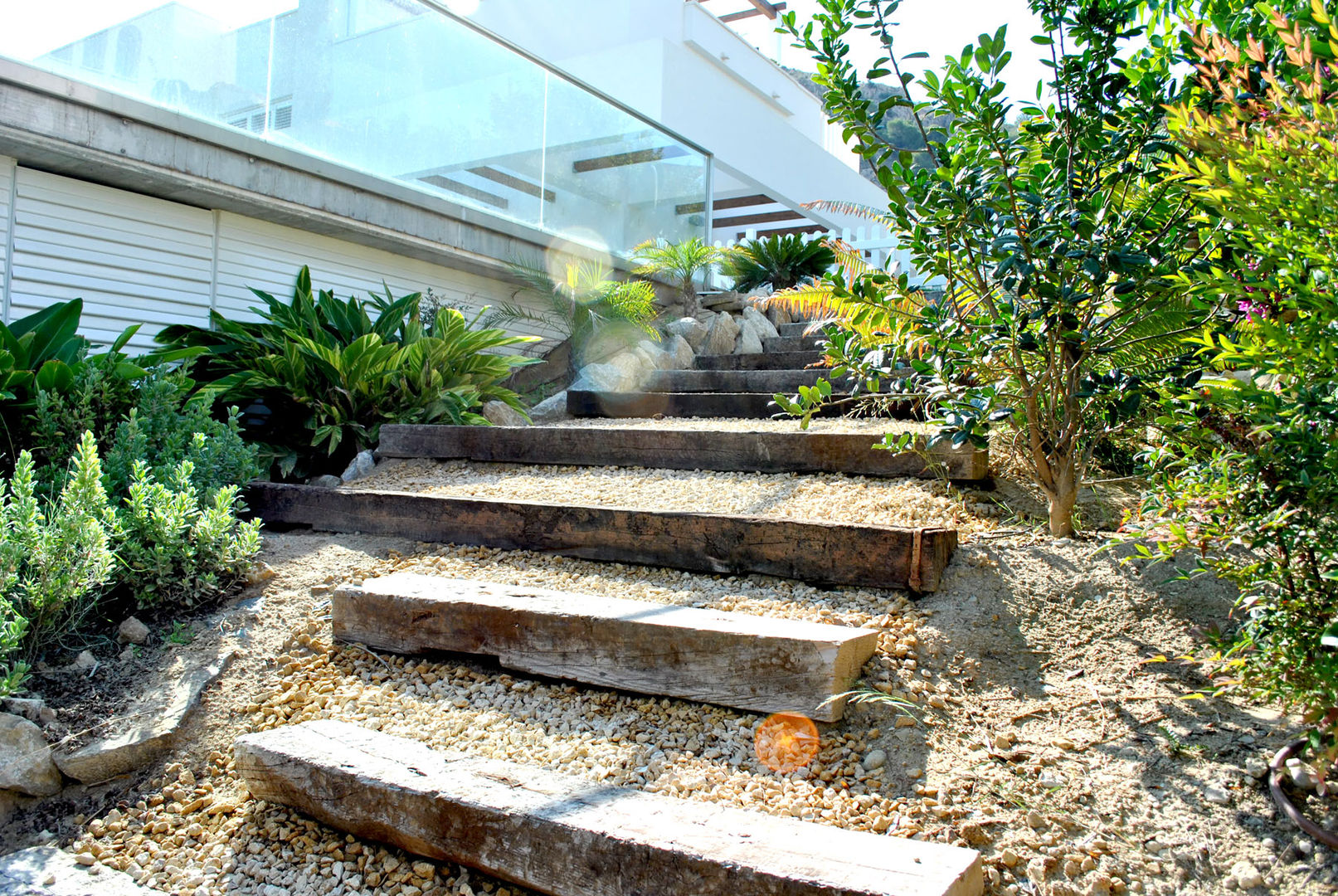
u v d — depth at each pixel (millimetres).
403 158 6488
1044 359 2652
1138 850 1609
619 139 8734
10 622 2441
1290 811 1588
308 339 4863
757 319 8070
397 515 3521
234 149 5309
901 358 3090
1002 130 2568
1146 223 2490
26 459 2680
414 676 2553
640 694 2297
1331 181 1438
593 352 7273
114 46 4785
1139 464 3025
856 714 2061
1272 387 1858
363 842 1933
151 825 2055
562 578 2959
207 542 2955
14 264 4723
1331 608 1578
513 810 1713
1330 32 1573
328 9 5934
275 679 2555
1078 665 2156
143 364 4016
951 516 2986
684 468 3982
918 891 1373
